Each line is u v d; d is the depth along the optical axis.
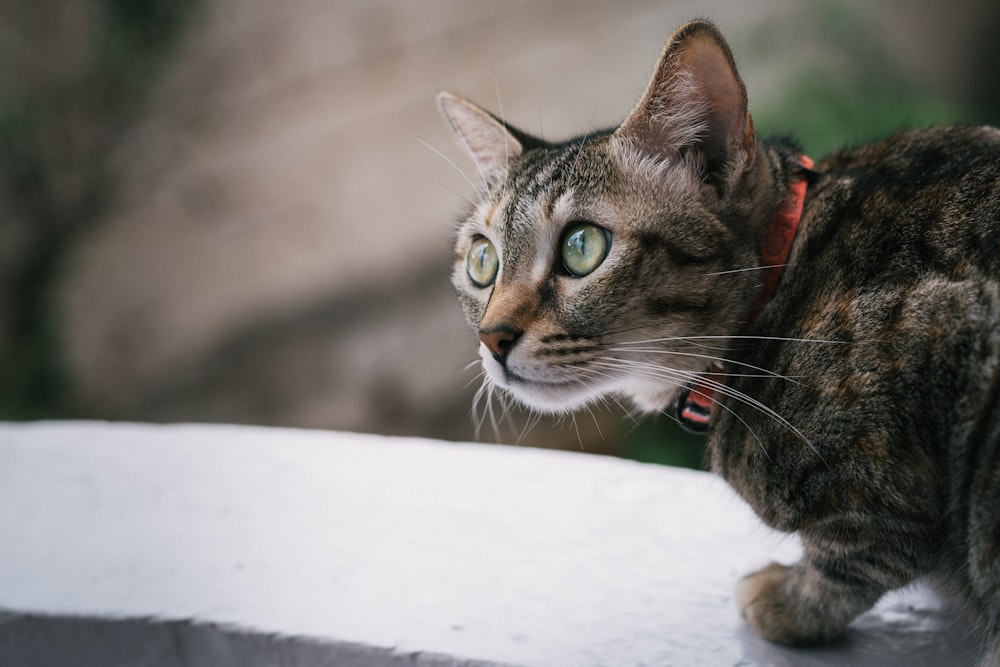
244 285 2.21
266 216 2.25
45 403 2.24
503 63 2.24
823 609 0.86
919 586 0.91
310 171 2.25
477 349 0.93
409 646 0.88
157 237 2.29
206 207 2.28
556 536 0.98
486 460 1.09
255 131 2.31
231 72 2.34
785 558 0.95
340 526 1.00
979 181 0.82
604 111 2.14
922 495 0.81
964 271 0.80
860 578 0.84
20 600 0.93
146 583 0.94
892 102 1.77
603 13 2.23
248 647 0.90
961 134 0.89
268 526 1.01
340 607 0.91
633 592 0.92
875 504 0.81
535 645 0.88
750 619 0.88
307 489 1.05
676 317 0.85
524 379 0.87
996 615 0.80
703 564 0.95
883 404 0.80
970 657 0.86
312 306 2.18
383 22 2.29
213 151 2.32
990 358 0.79
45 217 2.33
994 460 0.79
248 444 1.13
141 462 1.11
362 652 0.88
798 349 0.83
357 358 2.13
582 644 0.88
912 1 2.15
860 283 0.83
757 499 0.85
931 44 2.19
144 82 2.36
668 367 0.87
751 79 1.93
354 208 2.20
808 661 0.86
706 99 0.85
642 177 0.86
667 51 0.84
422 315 2.12
